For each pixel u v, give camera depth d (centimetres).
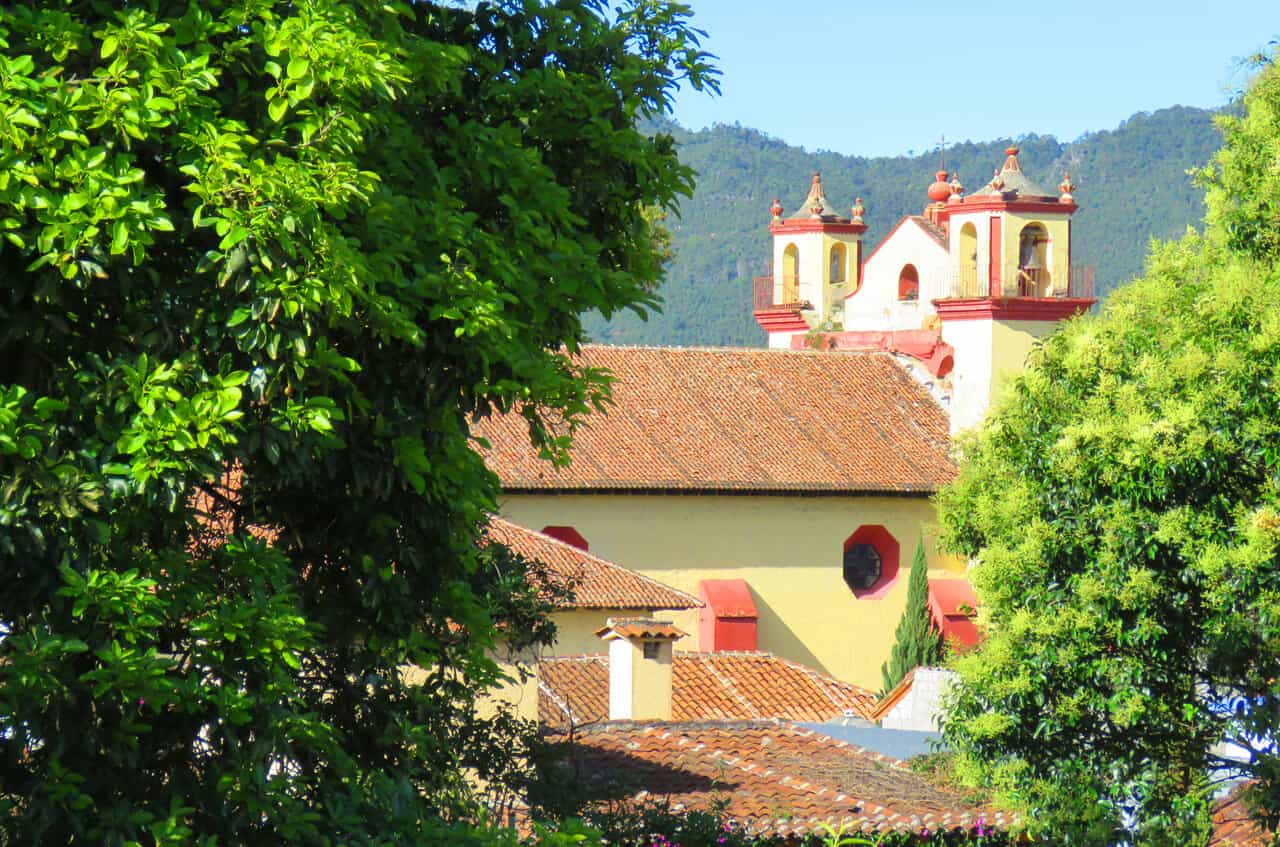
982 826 2738
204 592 1050
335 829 1066
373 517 1155
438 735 1329
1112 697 2756
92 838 973
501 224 1234
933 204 7844
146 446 958
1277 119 2877
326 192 1002
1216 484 2691
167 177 1009
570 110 1289
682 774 2825
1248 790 2706
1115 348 2955
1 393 939
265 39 1027
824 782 2828
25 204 933
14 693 922
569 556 4934
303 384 1016
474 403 1150
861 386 6488
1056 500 2869
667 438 5847
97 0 1032
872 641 5997
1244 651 2652
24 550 943
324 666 1232
